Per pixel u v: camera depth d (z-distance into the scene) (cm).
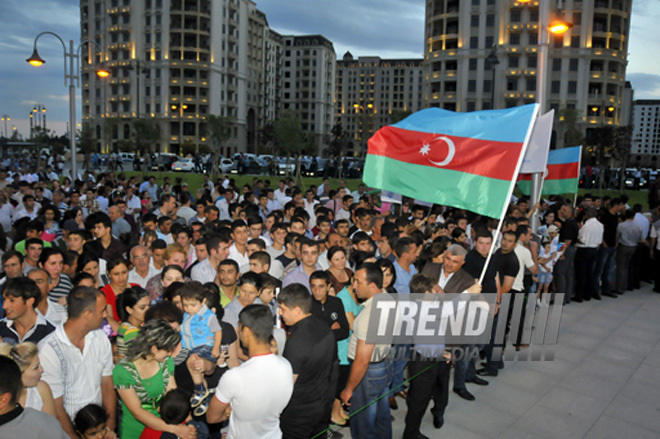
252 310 303
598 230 907
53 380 317
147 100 8250
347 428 476
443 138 520
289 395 305
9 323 373
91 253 564
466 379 582
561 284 898
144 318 379
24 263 550
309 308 342
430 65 7262
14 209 991
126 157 4731
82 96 8862
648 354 675
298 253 585
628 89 8156
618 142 4759
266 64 10794
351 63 16362
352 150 16150
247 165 3616
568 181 1017
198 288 372
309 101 12300
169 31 7975
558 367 628
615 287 1040
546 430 477
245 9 9188
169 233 787
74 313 324
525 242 667
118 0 8244
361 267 384
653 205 1543
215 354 368
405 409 522
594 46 6675
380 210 1098
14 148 5072
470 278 489
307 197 1140
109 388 356
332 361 349
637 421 497
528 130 473
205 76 8300
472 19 6744
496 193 480
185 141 7888
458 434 466
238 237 635
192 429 337
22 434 233
